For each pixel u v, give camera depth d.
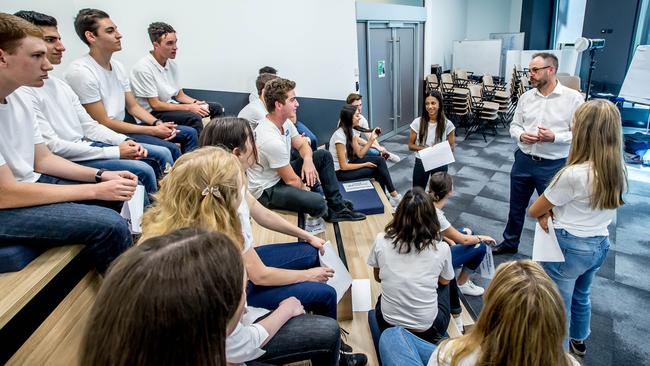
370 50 5.83
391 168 5.25
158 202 1.10
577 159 1.69
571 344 2.14
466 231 2.74
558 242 1.81
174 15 3.51
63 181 1.49
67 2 2.90
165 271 0.52
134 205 1.43
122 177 1.48
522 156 2.77
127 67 3.37
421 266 1.71
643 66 5.02
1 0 2.37
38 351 1.04
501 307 0.88
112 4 3.18
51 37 1.78
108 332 0.50
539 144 2.62
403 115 7.13
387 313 1.80
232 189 1.07
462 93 6.92
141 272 0.52
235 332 1.01
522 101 2.77
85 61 2.15
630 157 4.99
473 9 9.37
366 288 2.22
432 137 3.47
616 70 6.50
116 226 1.22
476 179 4.73
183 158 1.09
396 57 6.51
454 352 0.98
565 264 1.83
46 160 1.47
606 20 6.41
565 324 0.87
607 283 2.71
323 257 1.77
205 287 0.54
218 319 0.55
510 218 3.02
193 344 0.52
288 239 2.12
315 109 4.82
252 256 1.38
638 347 2.17
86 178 1.48
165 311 0.50
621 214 3.67
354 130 3.60
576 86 5.54
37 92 1.67
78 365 0.53
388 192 3.65
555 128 2.58
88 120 1.98
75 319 1.13
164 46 2.74
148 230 1.05
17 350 1.02
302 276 1.51
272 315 1.26
